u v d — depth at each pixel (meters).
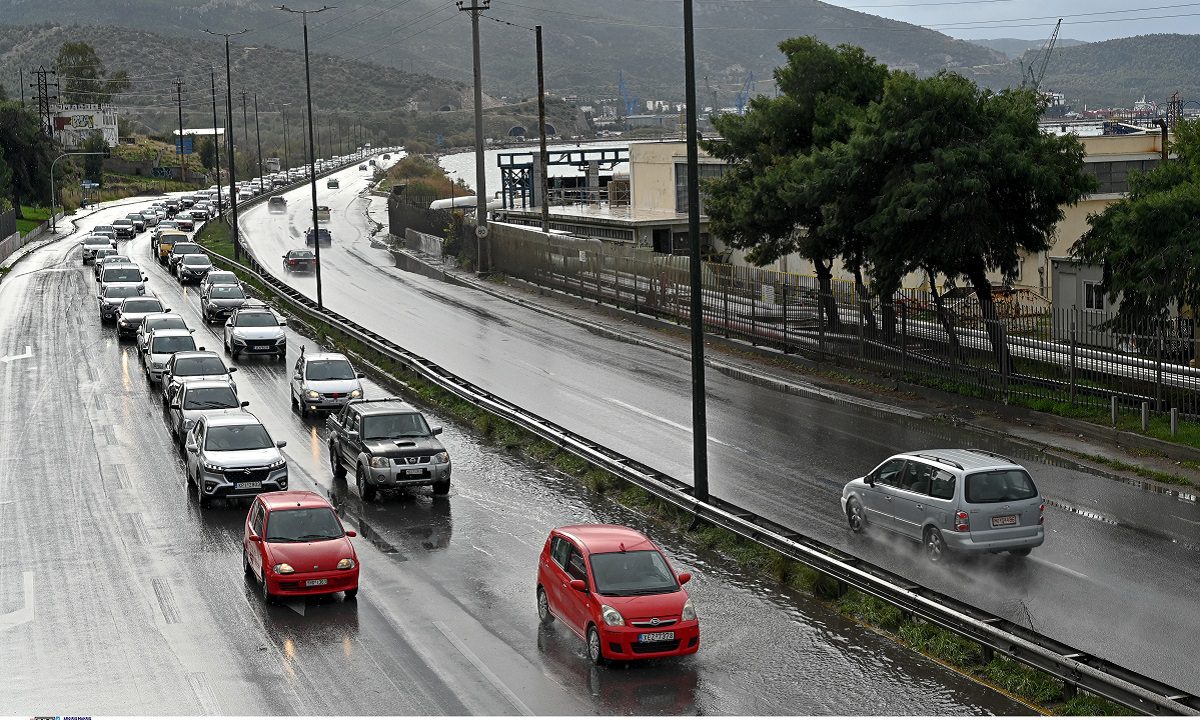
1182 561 21.52
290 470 30.48
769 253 46.19
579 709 15.84
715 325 48.78
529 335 51.50
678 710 15.77
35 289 70.06
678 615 17.22
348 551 20.67
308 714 15.79
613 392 39.03
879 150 36.31
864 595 19.67
